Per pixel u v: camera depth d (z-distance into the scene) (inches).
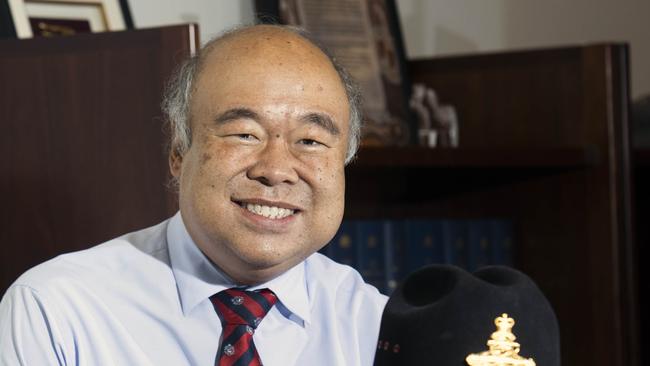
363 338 94.7
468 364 71.2
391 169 155.3
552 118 167.0
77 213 115.5
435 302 74.0
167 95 89.0
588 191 163.6
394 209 180.4
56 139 116.3
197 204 82.4
